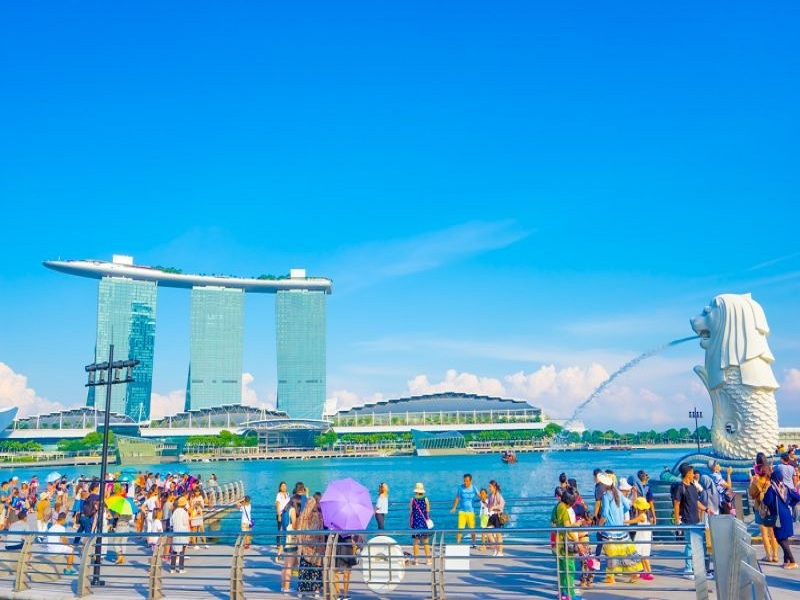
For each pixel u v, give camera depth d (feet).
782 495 55.21
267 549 79.36
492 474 474.08
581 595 48.26
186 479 117.29
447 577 57.16
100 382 66.03
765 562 56.80
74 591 54.54
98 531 61.36
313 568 49.19
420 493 65.57
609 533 53.57
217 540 94.17
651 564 59.82
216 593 52.95
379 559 50.29
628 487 65.31
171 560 64.28
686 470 54.85
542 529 44.88
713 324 84.89
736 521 42.88
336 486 54.80
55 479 111.75
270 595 51.03
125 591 54.39
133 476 135.33
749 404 80.79
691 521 53.83
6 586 57.62
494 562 64.39
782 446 81.71
